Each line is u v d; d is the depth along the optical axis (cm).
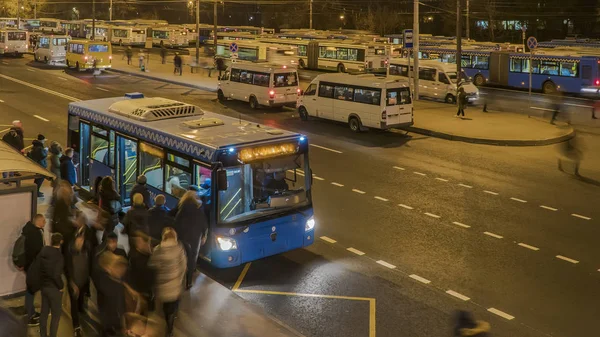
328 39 6162
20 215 997
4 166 946
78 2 12750
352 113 2728
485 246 1370
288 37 6688
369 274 1212
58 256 854
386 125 2609
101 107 1596
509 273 1221
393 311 1051
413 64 3741
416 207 1656
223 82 3569
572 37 7212
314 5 9838
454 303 1085
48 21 9425
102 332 893
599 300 1102
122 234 1323
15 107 3203
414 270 1232
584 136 2680
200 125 1312
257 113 3234
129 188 1429
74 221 1033
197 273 1169
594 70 3862
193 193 1092
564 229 1487
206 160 1153
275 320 979
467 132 2625
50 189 1733
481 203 1697
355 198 1736
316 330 980
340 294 1119
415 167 2106
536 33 7769
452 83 3584
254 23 11631
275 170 1206
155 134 1299
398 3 9125
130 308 922
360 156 2270
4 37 6169
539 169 2088
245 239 1170
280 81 3259
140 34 8019
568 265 1266
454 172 2041
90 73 4950
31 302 916
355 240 1400
